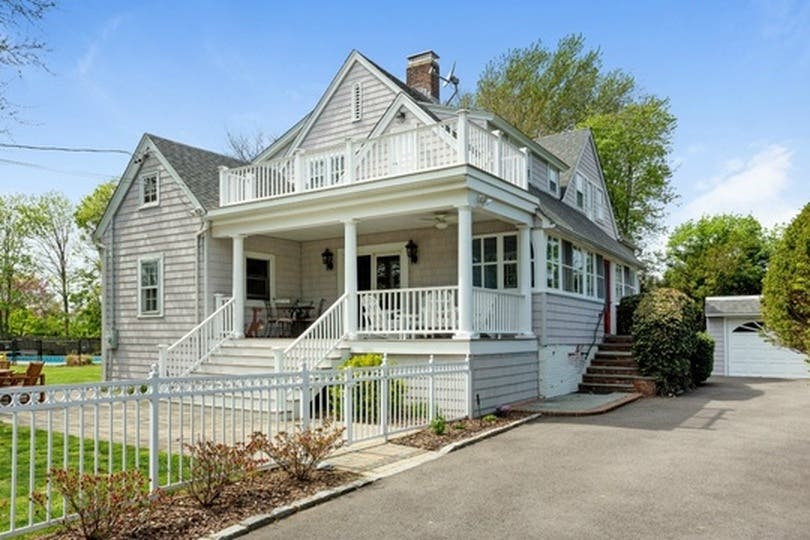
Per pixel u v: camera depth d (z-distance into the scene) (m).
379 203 11.84
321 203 12.45
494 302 11.95
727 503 5.63
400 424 8.93
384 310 11.96
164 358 12.40
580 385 14.98
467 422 9.91
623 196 32.25
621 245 23.41
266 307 15.50
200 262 14.53
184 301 14.83
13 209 41.28
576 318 15.48
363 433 8.34
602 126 31.20
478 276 14.12
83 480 4.42
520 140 16.42
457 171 10.66
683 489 6.10
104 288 16.53
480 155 11.92
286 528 4.94
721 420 10.32
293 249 16.67
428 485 6.24
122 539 4.46
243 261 14.26
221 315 13.70
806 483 6.31
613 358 16.23
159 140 16.14
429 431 9.01
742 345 21.80
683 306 14.84
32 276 42.06
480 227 14.12
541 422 10.24
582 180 20.86
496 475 6.64
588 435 9.00
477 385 10.76
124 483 4.71
